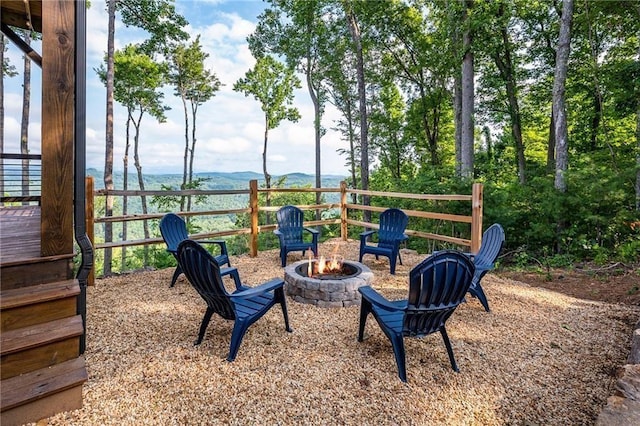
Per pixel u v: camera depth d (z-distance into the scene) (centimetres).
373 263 519
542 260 600
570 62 978
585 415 190
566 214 636
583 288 416
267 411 184
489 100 1212
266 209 570
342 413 185
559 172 668
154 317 306
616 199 593
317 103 1553
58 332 181
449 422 182
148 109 1808
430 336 279
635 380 178
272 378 214
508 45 1034
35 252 207
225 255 429
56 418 171
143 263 1296
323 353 248
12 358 170
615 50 859
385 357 245
